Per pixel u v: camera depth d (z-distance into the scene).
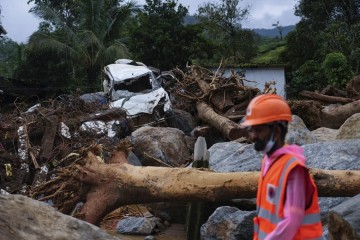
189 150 12.95
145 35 29.69
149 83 16.64
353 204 4.48
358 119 10.17
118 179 6.96
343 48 31.42
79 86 29.17
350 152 7.95
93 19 30.30
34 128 10.95
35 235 4.31
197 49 29.59
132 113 14.44
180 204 8.58
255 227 2.90
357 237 4.11
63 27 29.53
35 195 7.62
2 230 4.22
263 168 2.85
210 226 7.07
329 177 6.44
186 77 16.97
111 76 16.56
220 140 13.95
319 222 2.76
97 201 6.98
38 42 28.86
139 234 8.04
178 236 8.00
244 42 41.91
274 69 28.14
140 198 6.92
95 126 11.76
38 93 26.41
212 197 6.59
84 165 7.18
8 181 9.13
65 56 30.19
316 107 15.21
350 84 17.62
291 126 11.72
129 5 30.59
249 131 2.86
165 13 30.30
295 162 2.67
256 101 2.85
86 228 4.61
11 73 38.41
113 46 28.88
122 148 7.72
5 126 10.61
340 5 36.75
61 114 11.94
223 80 16.14
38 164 9.84
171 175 6.79
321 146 8.33
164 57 30.05
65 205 7.27
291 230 2.60
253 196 6.52
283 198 2.68
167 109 15.13
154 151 11.80
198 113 15.17
